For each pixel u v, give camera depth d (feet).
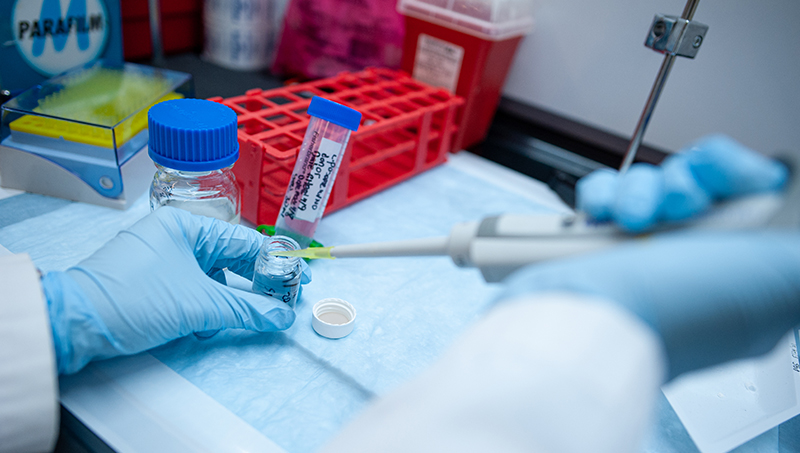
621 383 0.85
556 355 0.87
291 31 4.97
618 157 4.66
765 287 1.18
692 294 1.12
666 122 4.33
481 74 4.27
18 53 3.43
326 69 4.98
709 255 1.17
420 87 4.46
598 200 1.33
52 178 3.11
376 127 3.44
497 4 3.92
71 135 2.97
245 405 2.08
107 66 3.80
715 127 4.14
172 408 2.01
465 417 0.85
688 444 2.21
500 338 0.93
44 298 1.85
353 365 2.38
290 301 2.55
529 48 4.73
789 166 1.18
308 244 3.04
